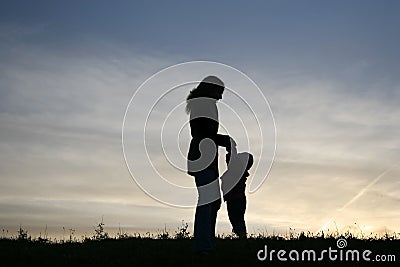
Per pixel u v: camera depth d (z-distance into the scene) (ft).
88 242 52.13
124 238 54.39
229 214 49.08
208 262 39.27
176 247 45.06
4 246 49.34
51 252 44.91
